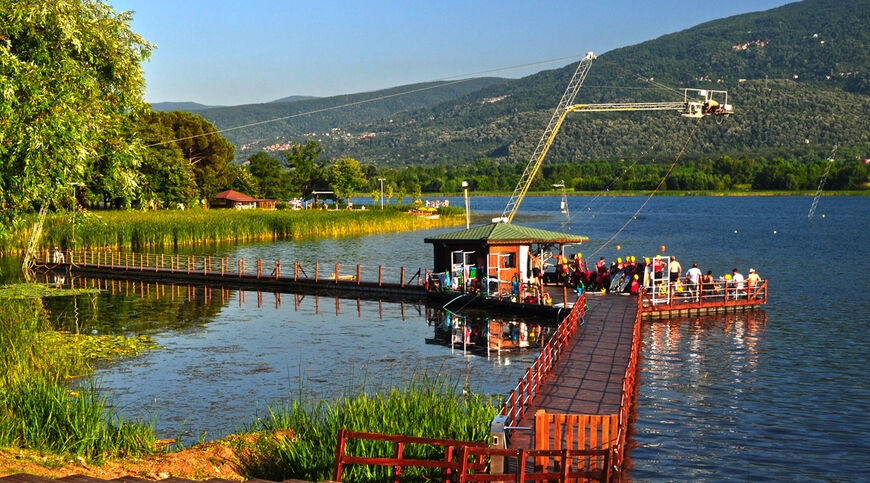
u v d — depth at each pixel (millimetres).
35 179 27062
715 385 30609
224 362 33062
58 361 30672
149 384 29000
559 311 42375
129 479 14586
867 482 20500
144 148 35656
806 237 121125
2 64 26375
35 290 57000
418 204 196875
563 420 18328
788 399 28578
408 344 37469
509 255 49625
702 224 160375
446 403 21672
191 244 100125
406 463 15273
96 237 88000
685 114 69188
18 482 12797
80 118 28453
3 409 20375
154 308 49281
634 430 24719
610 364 28938
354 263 78562
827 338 40219
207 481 14594
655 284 50125
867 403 27953
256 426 23156
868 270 74188
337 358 34156
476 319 44875
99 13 34188
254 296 55688
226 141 179750
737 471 21109
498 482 15164
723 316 47094
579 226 154750
